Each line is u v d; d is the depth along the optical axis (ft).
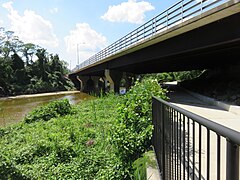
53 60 242.37
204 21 36.91
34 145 26.96
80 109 55.01
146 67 93.56
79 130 32.14
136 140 17.98
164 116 12.37
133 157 17.94
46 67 229.45
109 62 102.78
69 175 20.21
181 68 99.66
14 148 27.81
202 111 33.40
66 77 246.27
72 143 26.94
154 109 16.78
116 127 19.65
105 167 19.80
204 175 10.65
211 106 39.83
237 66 63.52
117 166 17.99
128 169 17.21
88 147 25.93
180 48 47.67
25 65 222.89
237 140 3.75
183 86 92.53
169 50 52.39
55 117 47.29
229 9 30.96
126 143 18.07
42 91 195.11
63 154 23.99
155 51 59.31
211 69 94.58
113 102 54.39
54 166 22.24
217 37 36.73
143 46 61.82
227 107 34.91
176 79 169.17
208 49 43.37
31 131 36.42
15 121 58.65
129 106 20.20
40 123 42.47
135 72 126.41
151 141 17.63
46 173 20.99
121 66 88.84
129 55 77.97
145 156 15.98
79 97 130.93
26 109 88.17
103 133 28.43
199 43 41.45
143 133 18.13
